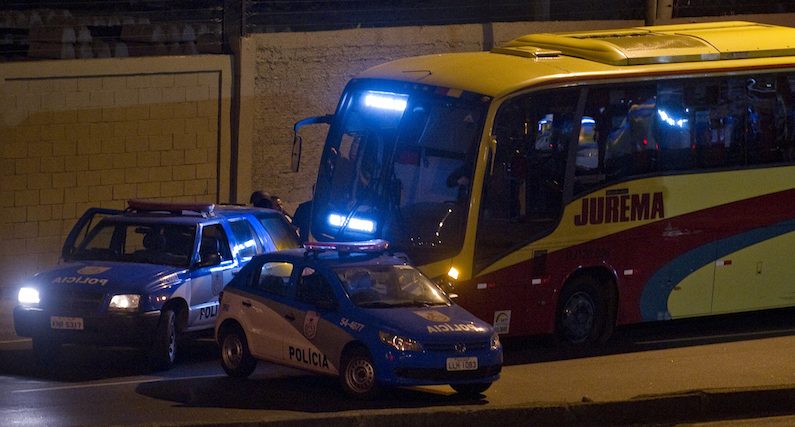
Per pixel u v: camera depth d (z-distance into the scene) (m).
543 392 49.88
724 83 62.31
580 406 45.19
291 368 53.16
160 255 56.66
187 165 76.25
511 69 57.56
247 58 77.62
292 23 82.44
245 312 51.88
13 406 45.91
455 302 54.69
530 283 57.06
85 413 44.81
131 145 73.81
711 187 61.91
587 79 58.31
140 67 73.62
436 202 55.94
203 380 52.03
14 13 71.38
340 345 47.97
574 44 61.44
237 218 60.22
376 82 59.56
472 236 55.31
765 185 63.44
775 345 61.22
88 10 74.31
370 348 46.91
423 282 51.22
